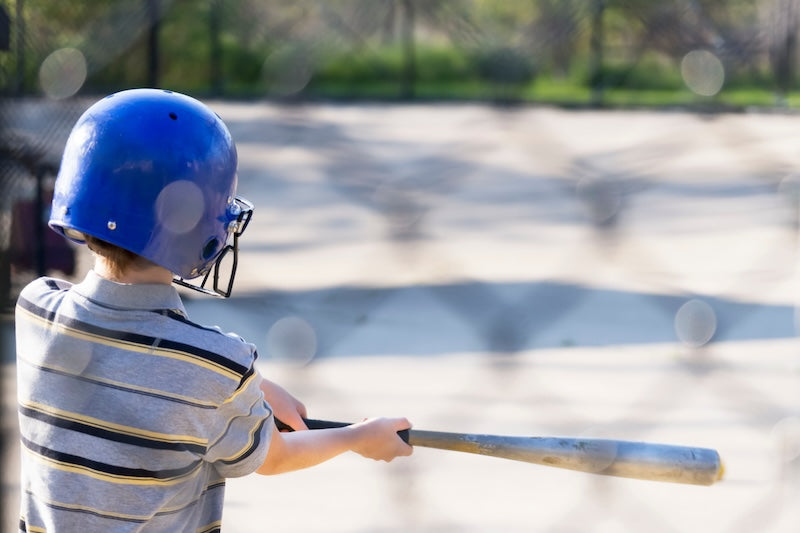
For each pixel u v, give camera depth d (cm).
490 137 2375
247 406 370
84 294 368
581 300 1187
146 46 988
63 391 363
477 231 1599
